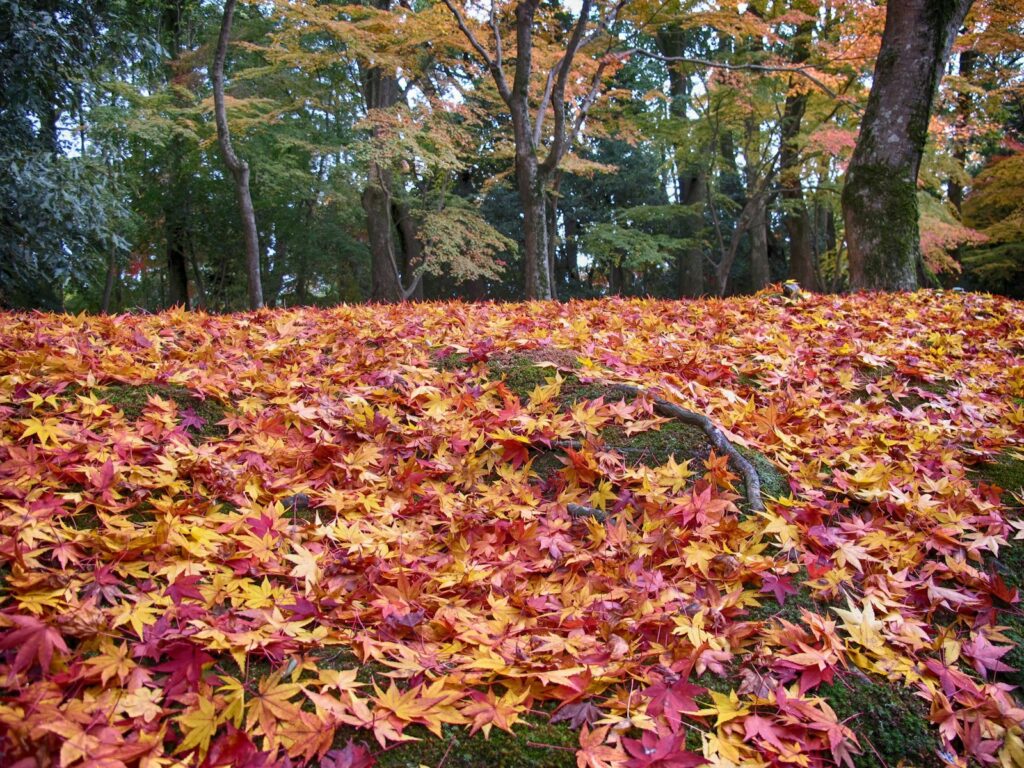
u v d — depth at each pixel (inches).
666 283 897.5
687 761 62.2
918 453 119.3
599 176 800.3
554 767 63.8
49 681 60.3
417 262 690.2
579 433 120.1
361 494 104.0
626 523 100.3
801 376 150.5
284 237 682.2
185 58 605.3
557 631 78.8
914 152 273.4
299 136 576.7
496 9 373.1
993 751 70.1
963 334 188.9
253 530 88.7
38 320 158.1
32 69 284.4
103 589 73.6
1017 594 88.7
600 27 364.2
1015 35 444.8
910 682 75.2
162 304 764.0
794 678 74.7
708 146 639.8
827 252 705.6
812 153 548.7
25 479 89.0
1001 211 709.9
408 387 132.8
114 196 343.0
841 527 98.0
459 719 65.1
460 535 96.3
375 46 443.8
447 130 483.2
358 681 69.8
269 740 61.0
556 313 199.0
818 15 533.0
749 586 88.4
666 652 75.5
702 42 804.6
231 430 116.6
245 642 69.6
